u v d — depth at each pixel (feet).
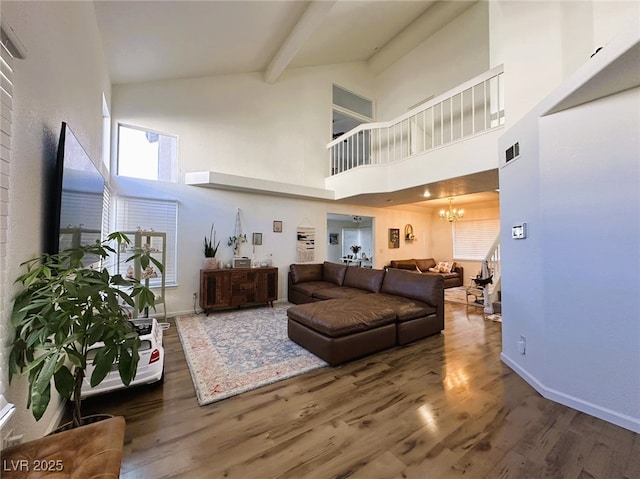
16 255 4.03
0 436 3.50
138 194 14.46
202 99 16.35
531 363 7.67
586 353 6.41
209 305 15.26
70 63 6.57
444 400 6.95
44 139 5.00
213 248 16.66
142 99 14.55
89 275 4.61
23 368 3.85
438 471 4.76
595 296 6.30
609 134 6.15
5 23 3.51
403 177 16.30
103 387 6.63
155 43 11.55
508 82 11.14
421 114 19.97
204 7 10.14
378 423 6.06
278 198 19.29
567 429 5.83
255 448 5.31
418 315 11.30
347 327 9.16
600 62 5.34
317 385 7.74
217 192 16.93
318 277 19.69
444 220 29.35
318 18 12.47
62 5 5.98
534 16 10.38
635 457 5.06
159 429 5.85
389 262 26.43
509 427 5.90
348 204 23.08
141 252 5.54
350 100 23.67
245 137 17.83
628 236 5.90
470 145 12.81
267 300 17.07
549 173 7.04
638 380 5.74
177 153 15.58
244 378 8.06
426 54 20.86
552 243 6.98
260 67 17.67
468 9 18.45
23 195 4.24
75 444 3.61
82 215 6.58
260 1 11.00
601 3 9.24
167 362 9.28
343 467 4.85
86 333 4.21
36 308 4.05
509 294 8.82
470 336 11.98
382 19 18.45
